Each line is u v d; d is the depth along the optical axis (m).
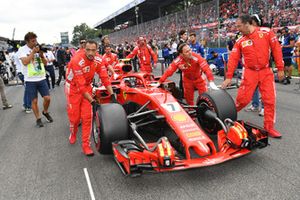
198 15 21.98
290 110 6.41
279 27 15.19
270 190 3.19
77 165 4.25
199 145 3.48
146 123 4.31
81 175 3.91
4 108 8.94
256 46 4.55
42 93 6.59
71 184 3.68
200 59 5.29
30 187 3.68
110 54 8.81
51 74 12.12
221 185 3.37
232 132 3.65
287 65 9.88
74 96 4.69
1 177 4.03
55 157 4.64
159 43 27.97
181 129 3.71
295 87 8.95
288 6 14.86
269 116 4.76
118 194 3.34
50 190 3.57
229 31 17.48
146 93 4.66
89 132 4.62
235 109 4.37
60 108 8.34
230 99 4.42
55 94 10.89
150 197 3.23
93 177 3.82
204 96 4.59
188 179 3.57
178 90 5.62
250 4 17.34
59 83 13.38
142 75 5.41
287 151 4.21
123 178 3.73
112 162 4.28
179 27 25.28
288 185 3.28
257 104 6.50
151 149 3.48
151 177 3.68
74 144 5.22
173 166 3.23
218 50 15.95
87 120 4.58
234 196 3.12
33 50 6.16
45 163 4.42
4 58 16.08
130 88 5.19
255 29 4.59
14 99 10.66
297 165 3.75
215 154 3.52
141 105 4.79
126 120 4.03
